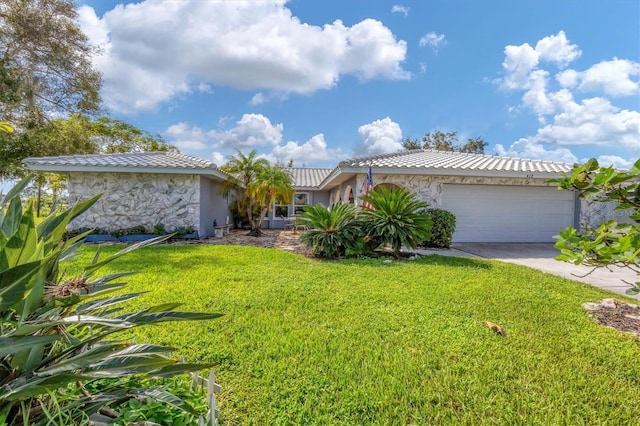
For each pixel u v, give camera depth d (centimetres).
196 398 242
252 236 1669
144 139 3019
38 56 1650
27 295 140
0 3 1532
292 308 483
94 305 195
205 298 525
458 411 261
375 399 272
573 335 404
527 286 633
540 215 1459
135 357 167
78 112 1872
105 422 197
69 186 1352
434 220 1264
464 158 1616
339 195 1995
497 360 338
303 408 259
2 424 154
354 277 685
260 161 1745
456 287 612
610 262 236
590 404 272
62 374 147
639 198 228
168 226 1417
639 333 418
